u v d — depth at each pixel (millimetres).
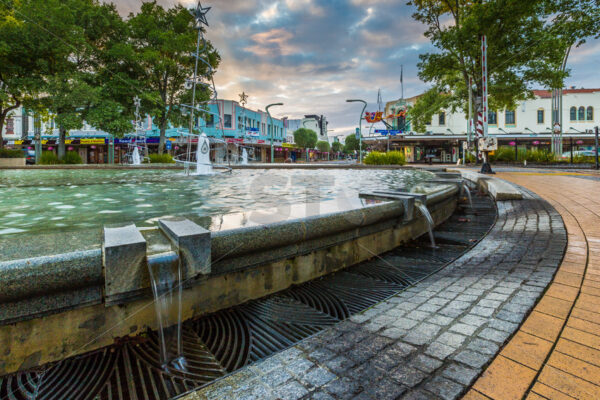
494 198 5621
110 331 1481
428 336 1451
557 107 24141
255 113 42250
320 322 1794
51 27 16562
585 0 14953
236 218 2344
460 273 2311
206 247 1608
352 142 66750
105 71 21031
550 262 2352
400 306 1793
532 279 2057
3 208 3197
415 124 24281
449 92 23000
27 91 17281
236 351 1511
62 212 2969
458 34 17000
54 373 1322
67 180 7082
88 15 19594
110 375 1326
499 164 19828
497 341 1383
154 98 21172
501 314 1618
